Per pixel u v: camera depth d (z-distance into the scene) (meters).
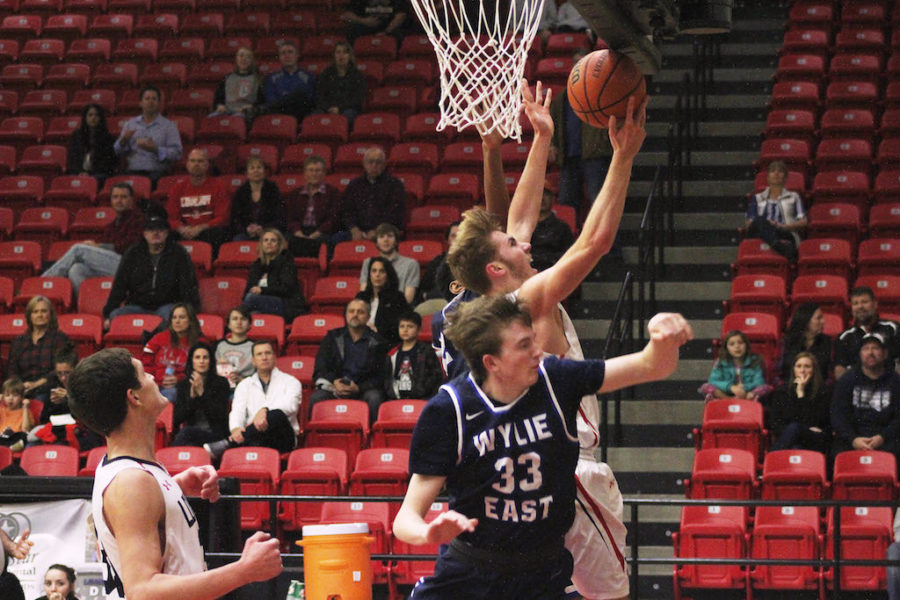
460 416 4.17
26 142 19.11
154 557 4.45
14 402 12.49
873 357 11.36
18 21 22.36
